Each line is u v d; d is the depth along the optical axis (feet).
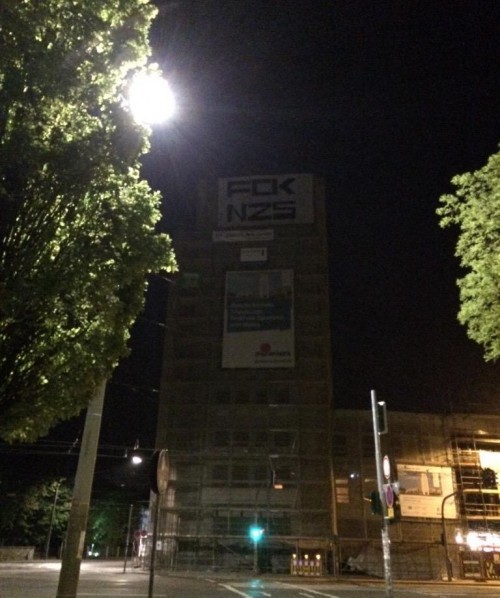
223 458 157.38
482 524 158.61
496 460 167.73
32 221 21.93
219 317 175.32
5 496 212.64
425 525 157.79
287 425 160.86
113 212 24.12
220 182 193.77
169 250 26.25
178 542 149.28
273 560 144.77
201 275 181.78
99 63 24.11
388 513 51.60
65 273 22.26
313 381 165.37
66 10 23.52
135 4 26.30
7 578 97.76
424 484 161.58
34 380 23.65
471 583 130.11
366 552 153.28
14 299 20.63
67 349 24.07
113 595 74.38
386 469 52.42
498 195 51.60
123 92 26.25
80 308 23.66
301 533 147.23
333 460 164.45
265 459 156.04
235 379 167.43
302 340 170.81
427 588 105.19
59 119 23.41
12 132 21.26
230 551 147.13
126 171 24.35
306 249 182.50
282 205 188.03
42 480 217.77
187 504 153.69
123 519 269.85
